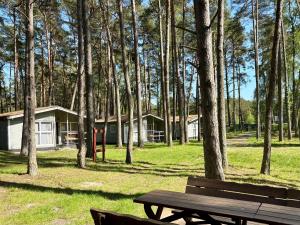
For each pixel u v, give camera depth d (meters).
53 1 33.28
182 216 5.52
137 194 9.51
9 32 39.56
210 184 6.21
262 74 47.91
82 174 13.52
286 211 4.57
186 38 37.75
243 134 50.34
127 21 36.06
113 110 48.22
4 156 21.22
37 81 52.59
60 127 32.25
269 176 13.84
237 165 16.81
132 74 55.59
